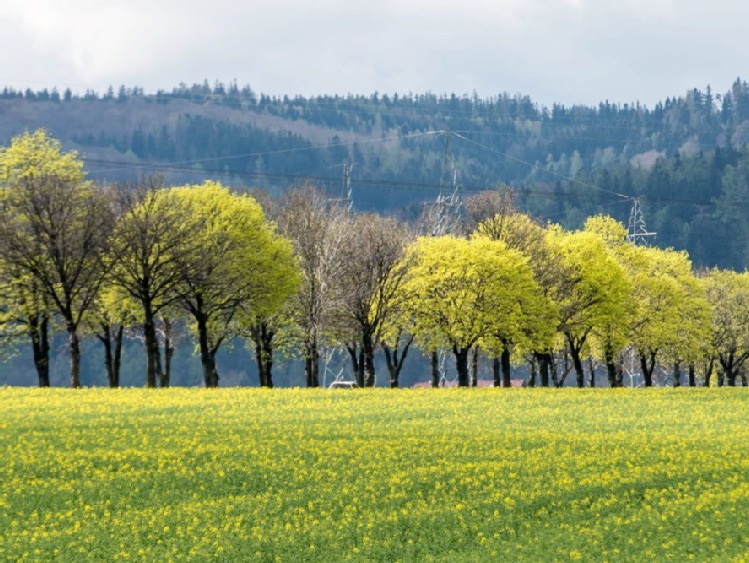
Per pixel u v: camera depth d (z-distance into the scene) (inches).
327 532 2829.7
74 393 5644.7
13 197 6279.5
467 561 2620.6
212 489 3309.5
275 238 7317.9
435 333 7165.4
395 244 7313.0
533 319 7209.6
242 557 2640.3
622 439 4252.0
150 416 4675.2
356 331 7381.9
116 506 3127.5
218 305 6771.7
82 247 6200.8
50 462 3567.9
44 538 2743.6
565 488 3294.8
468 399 5821.9
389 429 4453.7
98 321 7096.5
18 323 6619.1
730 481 3395.7
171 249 6579.7
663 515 2979.8
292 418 4736.7
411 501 3186.5
